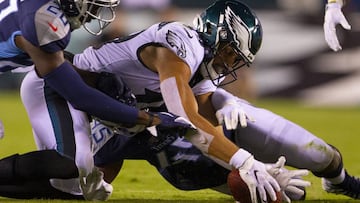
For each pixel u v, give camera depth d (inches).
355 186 481.7
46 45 408.8
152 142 434.9
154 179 585.3
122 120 419.8
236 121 437.4
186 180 467.5
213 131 414.0
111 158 475.8
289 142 458.3
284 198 419.8
